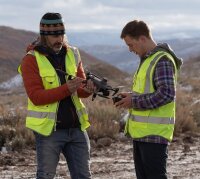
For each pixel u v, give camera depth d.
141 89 6.06
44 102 6.27
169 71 5.94
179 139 13.61
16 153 11.73
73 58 6.57
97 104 17.38
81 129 6.55
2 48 112.00
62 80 6.41
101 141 12.72
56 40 6.37
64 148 6.59
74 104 6.46
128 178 9.50
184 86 32.84
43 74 6.34
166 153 6.15
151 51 6.06
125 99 6.09
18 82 60.38
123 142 13.12
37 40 6.54
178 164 10.70
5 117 14.82
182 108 16.97
